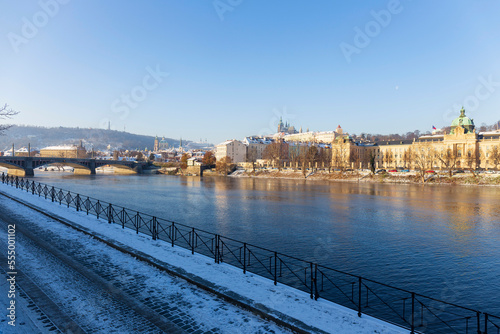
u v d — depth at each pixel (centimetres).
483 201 7331
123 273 1927
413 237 4006
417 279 2673
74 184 11100
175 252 2311
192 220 4934
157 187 10919
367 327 1312
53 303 1529
